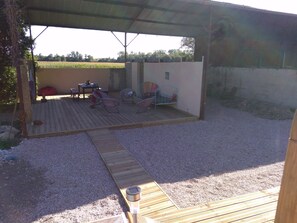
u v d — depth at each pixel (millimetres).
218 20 8547
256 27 9438
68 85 11469
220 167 3713
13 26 4465
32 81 8664
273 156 4195
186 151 4352
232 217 2270
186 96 7215
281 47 10039
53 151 4215
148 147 4520
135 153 4211
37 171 3449
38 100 9258
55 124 5730
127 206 2633
